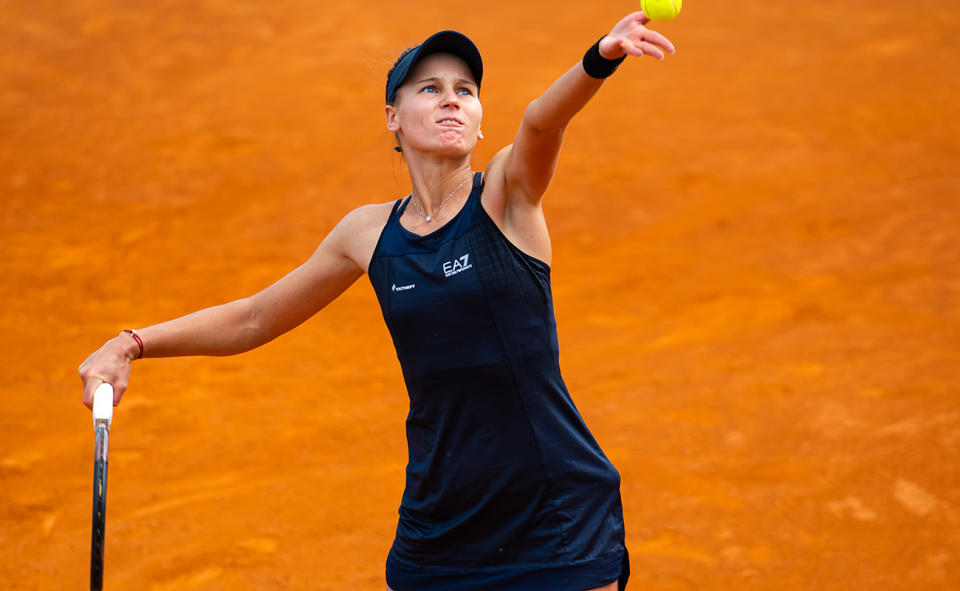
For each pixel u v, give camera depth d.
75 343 36.12
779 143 52.34
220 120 59.28
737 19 74.19
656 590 19.31
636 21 9.08
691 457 25.22
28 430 29.23
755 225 43.41
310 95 62.59
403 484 24.98
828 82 60.47
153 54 70.25
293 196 49.81
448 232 10.71
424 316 10.66
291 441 27.89
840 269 38.47
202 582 20.75
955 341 31.33
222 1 79.75
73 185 51.62
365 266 11.41
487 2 79.88
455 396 10.70
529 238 10.64
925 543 20.45
